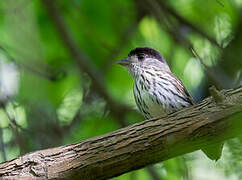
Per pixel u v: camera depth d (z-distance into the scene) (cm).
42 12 1304
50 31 1302
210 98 773
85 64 1227
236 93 758
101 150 775
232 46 1189
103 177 784
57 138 1113
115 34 1319
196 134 756
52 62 1295
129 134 778
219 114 748
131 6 1323
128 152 770
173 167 1064
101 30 1314
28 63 1151
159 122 776
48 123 1112
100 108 1245
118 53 1300
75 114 1216
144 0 1264
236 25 1230
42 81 1146
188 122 760
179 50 1269
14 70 1130
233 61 1171
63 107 1220
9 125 1016
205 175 999
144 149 769
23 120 1102
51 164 775
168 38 1304
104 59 1333
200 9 1281
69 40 1234
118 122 1210
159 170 1110
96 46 1330
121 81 1297
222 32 1220
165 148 769
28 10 1177
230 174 832
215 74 1151
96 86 1219
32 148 1075
